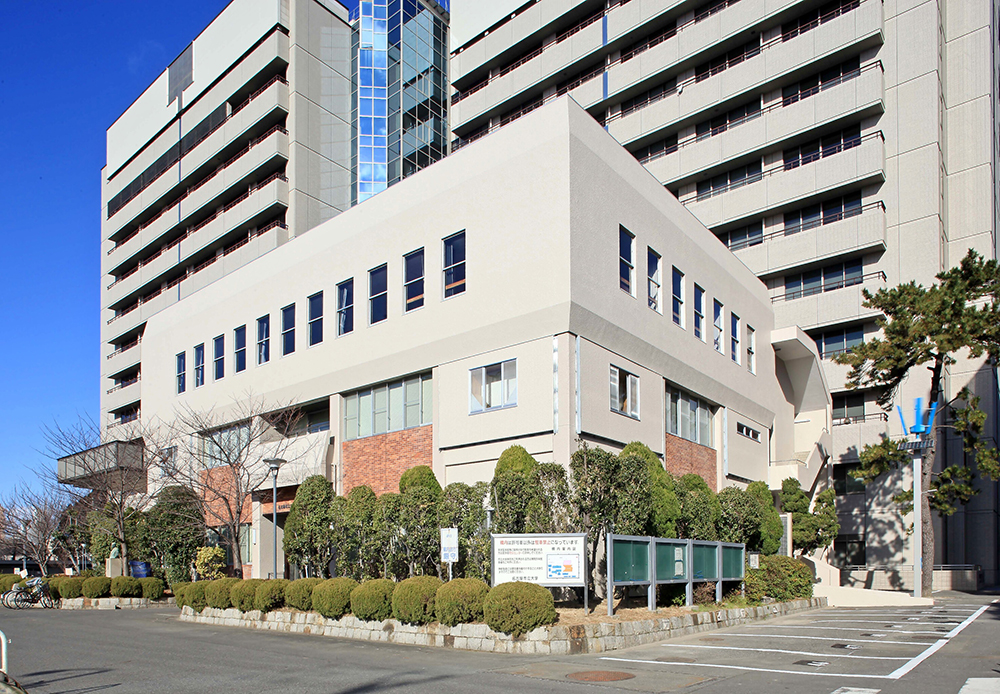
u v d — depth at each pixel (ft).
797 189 125.08
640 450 63.36
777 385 114.11
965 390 103.14
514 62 162.71
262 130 149.48
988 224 123.34
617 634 45.60
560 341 62.95
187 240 163.22
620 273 71.10
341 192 146.10
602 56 148.36
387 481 77.15
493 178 70.18
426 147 155.02
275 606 60.18
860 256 122.52
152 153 180.24
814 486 112.88
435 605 47.85
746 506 70.79
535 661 39.68
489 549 54.03
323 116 146.61
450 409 70.79
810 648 43.98
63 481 117.91
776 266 127.13
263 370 94.38
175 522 98.53
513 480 53.83
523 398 64.69
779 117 126.41
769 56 127.44
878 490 121.70
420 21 160.15
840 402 128.88
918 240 117.70
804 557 102.37
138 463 107.45
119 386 188.34
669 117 138.00
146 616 73.31
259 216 144.25
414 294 76.23
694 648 44.62
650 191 79.00
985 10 128.26
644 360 74.02
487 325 67.97
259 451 91.40
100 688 33.86
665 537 59.62
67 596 88.38
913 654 40.83
